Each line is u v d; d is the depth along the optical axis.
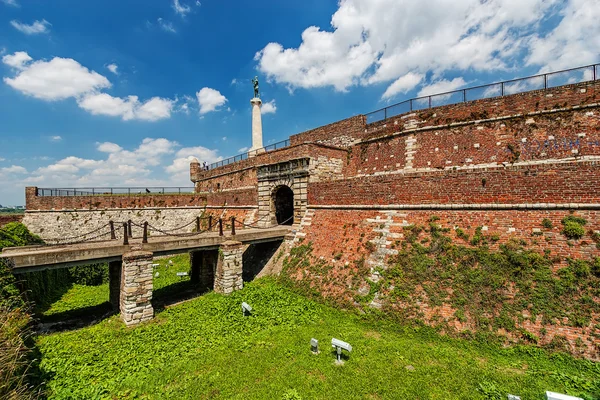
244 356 9.32
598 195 9.88
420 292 11.05
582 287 8.98
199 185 40.62
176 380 8.23
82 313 15.02
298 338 10.34
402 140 20.55
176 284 19.16
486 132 17.50
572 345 8.34
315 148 20.20
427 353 9.06
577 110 15.12
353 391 7.56
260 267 18.88
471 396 7.21
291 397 7.37
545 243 10.18
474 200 12.19
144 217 31.38
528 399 6.96
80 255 12.35
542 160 15.79
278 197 22.70
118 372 8.62
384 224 14.21
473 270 10.69
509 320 9.23
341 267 14.16
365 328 11.02
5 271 11.01
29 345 10.05
